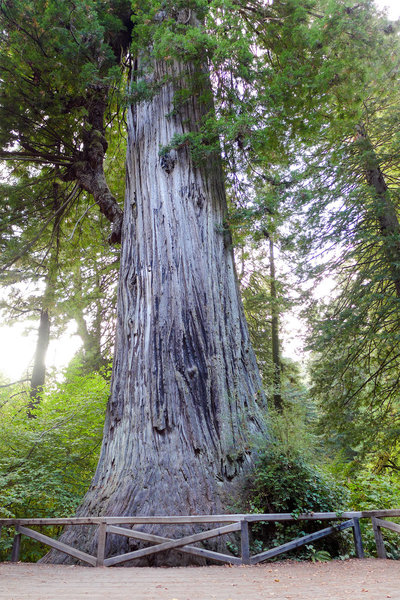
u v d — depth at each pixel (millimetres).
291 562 5816
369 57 10328
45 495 9117
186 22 11070
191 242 9055
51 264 15453
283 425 6969
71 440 10547
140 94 10031
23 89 10641
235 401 7844
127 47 13344
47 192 13484
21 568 5637
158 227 9148
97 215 16484
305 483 6453
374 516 6438
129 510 6379
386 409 12055
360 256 13273
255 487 6906
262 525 6512
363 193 12391
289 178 10312
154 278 8633
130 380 7891
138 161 10445
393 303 11234
